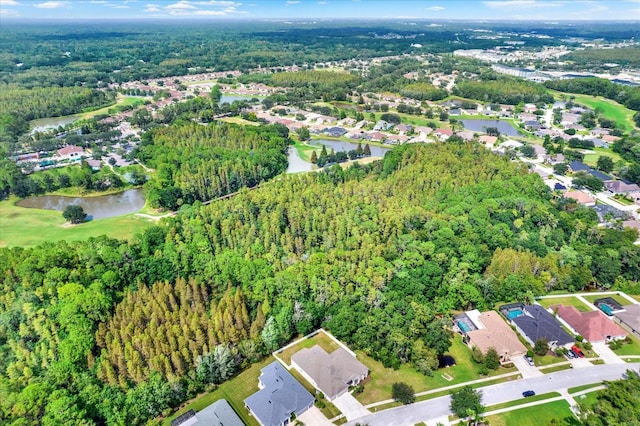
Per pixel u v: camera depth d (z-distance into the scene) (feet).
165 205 648.79
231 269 423.23
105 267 422.00
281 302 385.91
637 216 621.72
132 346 330.13
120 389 310.45
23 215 640.58
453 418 301.02
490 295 422.82
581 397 318.65
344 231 498.28
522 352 358.02
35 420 279.90
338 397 318.86
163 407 305.12
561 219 549.54
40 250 440.45
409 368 346.95
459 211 540.52
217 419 293.43
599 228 553.23
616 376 339.77
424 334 363.15
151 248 472.03
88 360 327.26
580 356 359.25
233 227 516.73
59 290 373.61
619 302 431.84
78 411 281.54
